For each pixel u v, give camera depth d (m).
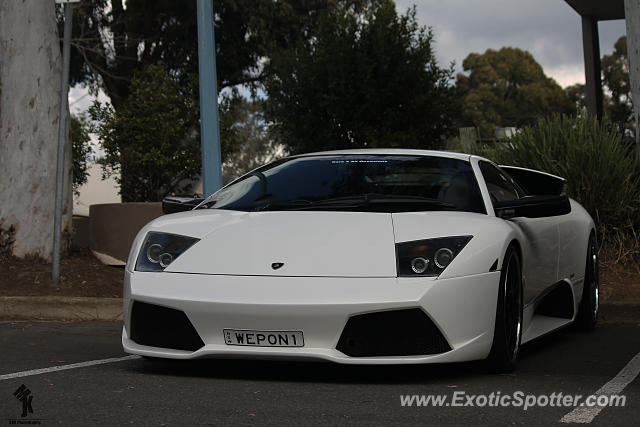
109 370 4.08
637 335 5.79
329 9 20.80
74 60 20.69
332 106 12.78
